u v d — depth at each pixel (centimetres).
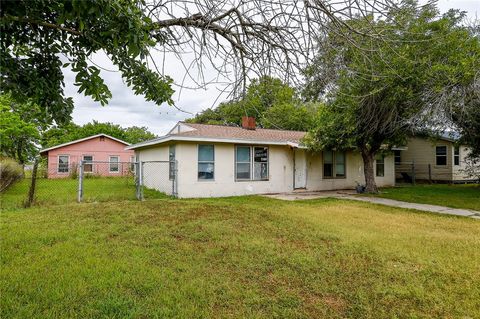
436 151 1781
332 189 1405
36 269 352
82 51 183
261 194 1198
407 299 300
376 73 260
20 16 138
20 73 173
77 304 277
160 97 227
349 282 336
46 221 592
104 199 909
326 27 215
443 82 755
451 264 389
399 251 436
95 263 373
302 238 501
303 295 306
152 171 1381
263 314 269
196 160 1080
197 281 330
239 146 1172
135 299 288
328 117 1123
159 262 384
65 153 1975
